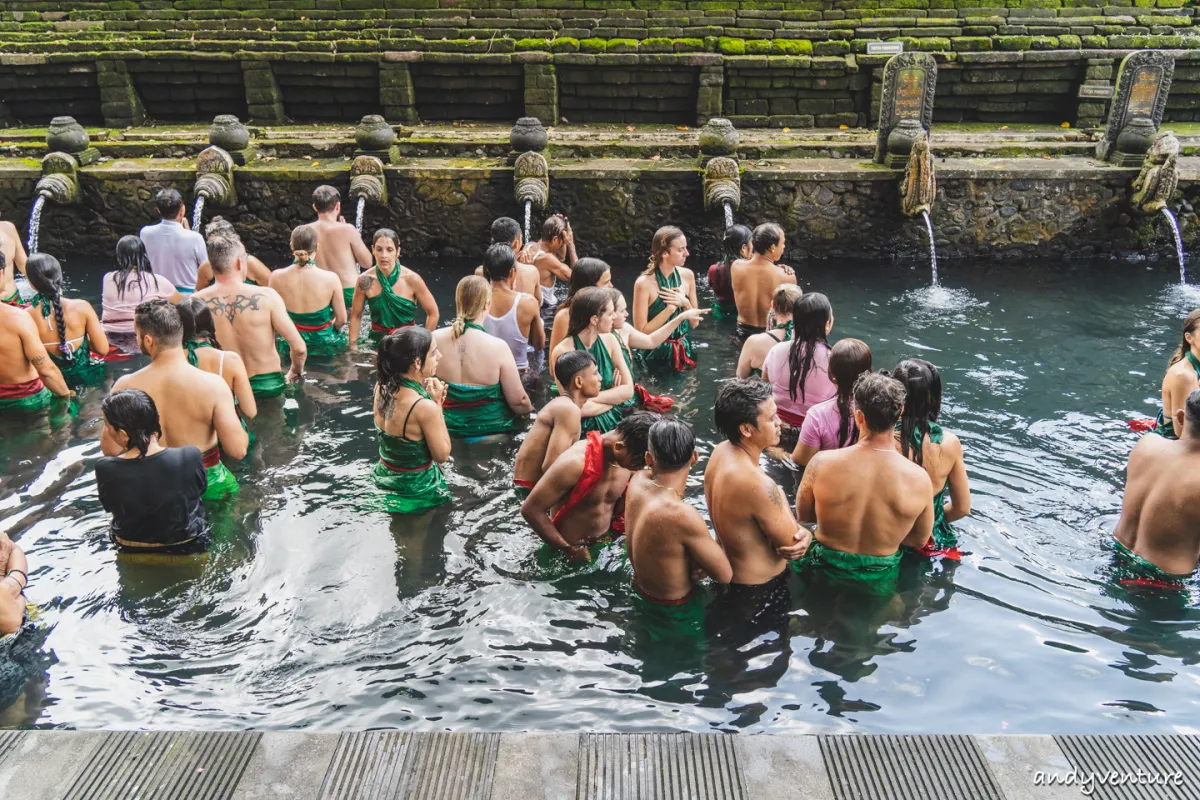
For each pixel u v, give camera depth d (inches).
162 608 169.8
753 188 395.2
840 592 175.2
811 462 179.3
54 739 129.4
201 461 185.5
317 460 225.9
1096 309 334.6
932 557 185.0
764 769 124.0
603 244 408.8
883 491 170.4
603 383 230.7
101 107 483.2
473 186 400.2
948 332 313.7
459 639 162.7
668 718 144.5
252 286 254.7
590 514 185.8
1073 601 172.7
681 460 161.5
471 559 185.8
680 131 454.3
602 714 145.3
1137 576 178.4
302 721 143.4
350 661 157.0
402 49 467.5
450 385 233.0
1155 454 175.9
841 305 341.7
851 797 119.3
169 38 479.2
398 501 205.6
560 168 397.7
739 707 147.2
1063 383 271.6
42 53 468.8
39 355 244.2
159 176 402.6
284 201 405.4
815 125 466.0
